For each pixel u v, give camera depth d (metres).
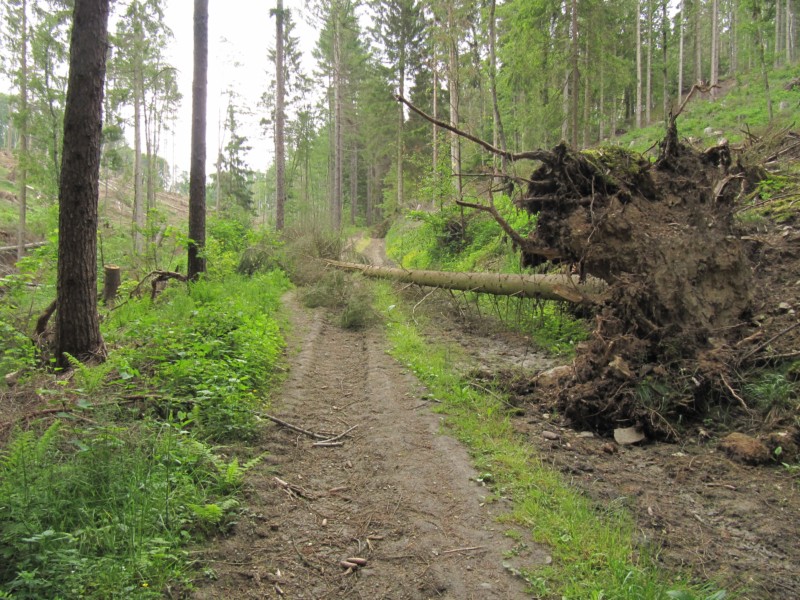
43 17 20.58
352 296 10.62
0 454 3.34
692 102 30.94
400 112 36.00
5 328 6.31
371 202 54.75
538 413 5.54
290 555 3.14
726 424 4.88
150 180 32.66
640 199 6.22
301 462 4.35
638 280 5.73
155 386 4.97
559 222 6.36
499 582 2.89
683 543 3.26
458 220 16.05
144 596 2.51
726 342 5.52
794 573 2.98
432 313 10.58
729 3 35.97
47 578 2.48
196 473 3.71
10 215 28.31
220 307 7.96
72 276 5.85
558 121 18.36
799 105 19.02
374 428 5.05
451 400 5.73
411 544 3.25
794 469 4.11
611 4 17.86
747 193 9.45
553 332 8.38
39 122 21.73
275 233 17.47
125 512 2.99
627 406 5.05
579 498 3.70
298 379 6.45
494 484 3.96
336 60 36.16
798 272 6.69
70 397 4.55
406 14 34.09
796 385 4.85
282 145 23.75
